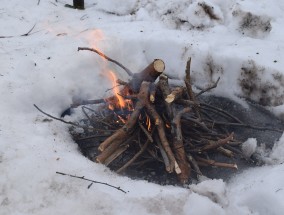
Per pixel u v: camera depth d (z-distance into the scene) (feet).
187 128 5.55
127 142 5.33
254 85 6.46
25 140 5.25
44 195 4.58
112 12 8.18
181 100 5.68
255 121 6.23
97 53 6.57
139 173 5.35
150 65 5.92
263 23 7.14
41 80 6.21
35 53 6.81
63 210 4.46
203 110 6.15
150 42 7.06
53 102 6.15
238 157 5.62
